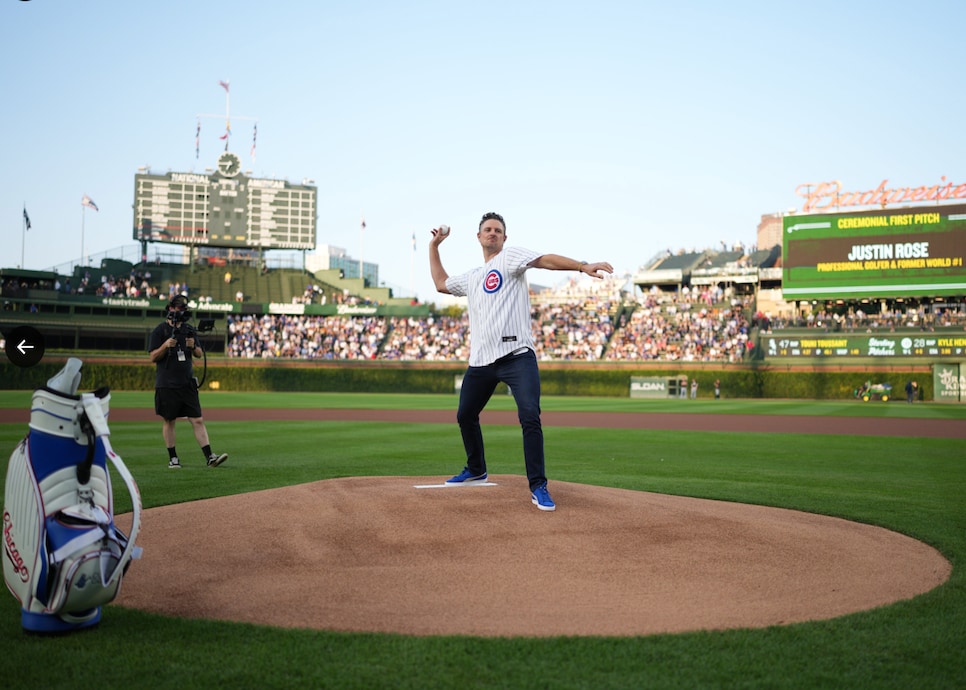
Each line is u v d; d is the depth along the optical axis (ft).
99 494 12.30
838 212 154.81
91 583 11.57
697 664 10.87
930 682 10.41
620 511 18.76
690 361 160.45
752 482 31.45
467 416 20.95
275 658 10.97
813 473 35.01
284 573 14.89
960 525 21.76
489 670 10.58
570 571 14.87
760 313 180.34
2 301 174.19
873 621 12.76
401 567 15.06
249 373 175.22
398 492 20.04
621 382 164.45
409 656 11.03
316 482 22.35
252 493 21.67
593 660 10.95
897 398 144.97
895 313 161.07
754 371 156.35
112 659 10.97
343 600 13.46
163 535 17.61
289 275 221.87
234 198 222.28
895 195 161.38
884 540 19.30
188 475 31.19
